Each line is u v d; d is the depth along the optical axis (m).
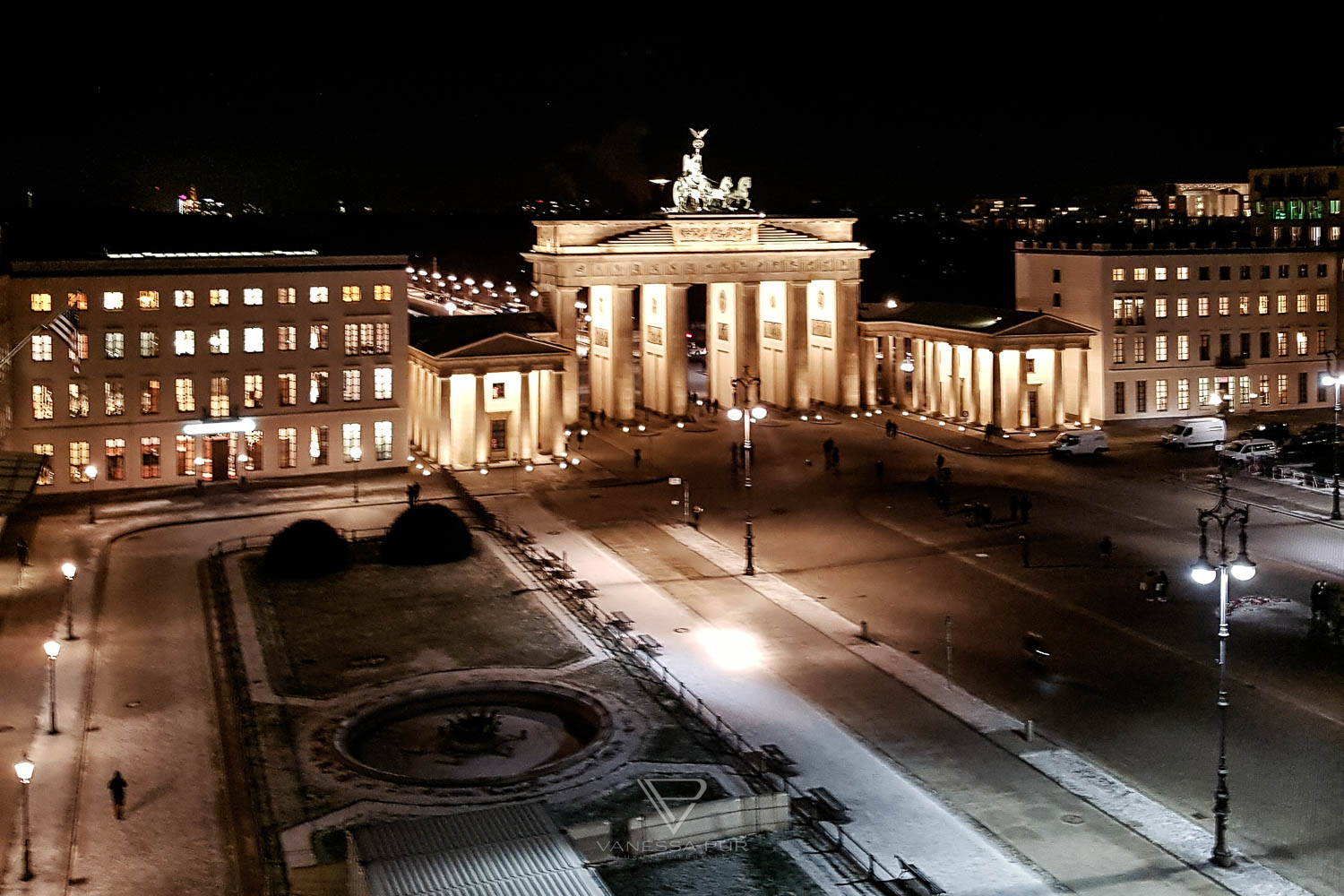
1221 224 175.75
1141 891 45.56
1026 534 94.50
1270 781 53.91
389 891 38.03
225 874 47.44
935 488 106.56
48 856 48.62
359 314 115.75
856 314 148.25
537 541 95.38
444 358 119.44
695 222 141.75
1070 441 122.19
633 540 95.50
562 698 63.88
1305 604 76.88
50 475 106.94
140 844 49.56
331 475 116.56
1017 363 134.00
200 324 110.19
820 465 121.56
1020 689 64.50
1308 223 170.75
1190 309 141.38
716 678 66.38
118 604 79.38
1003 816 51.28
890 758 56.75
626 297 141.88
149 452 110.06
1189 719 60.41
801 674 67.06
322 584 82.94
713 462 123.88
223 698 64.25
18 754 57.41
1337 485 97.56
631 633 73.44
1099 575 83.81
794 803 52.16
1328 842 48.78
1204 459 121.31
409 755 58.47
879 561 88.69
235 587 82.06
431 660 68.69
